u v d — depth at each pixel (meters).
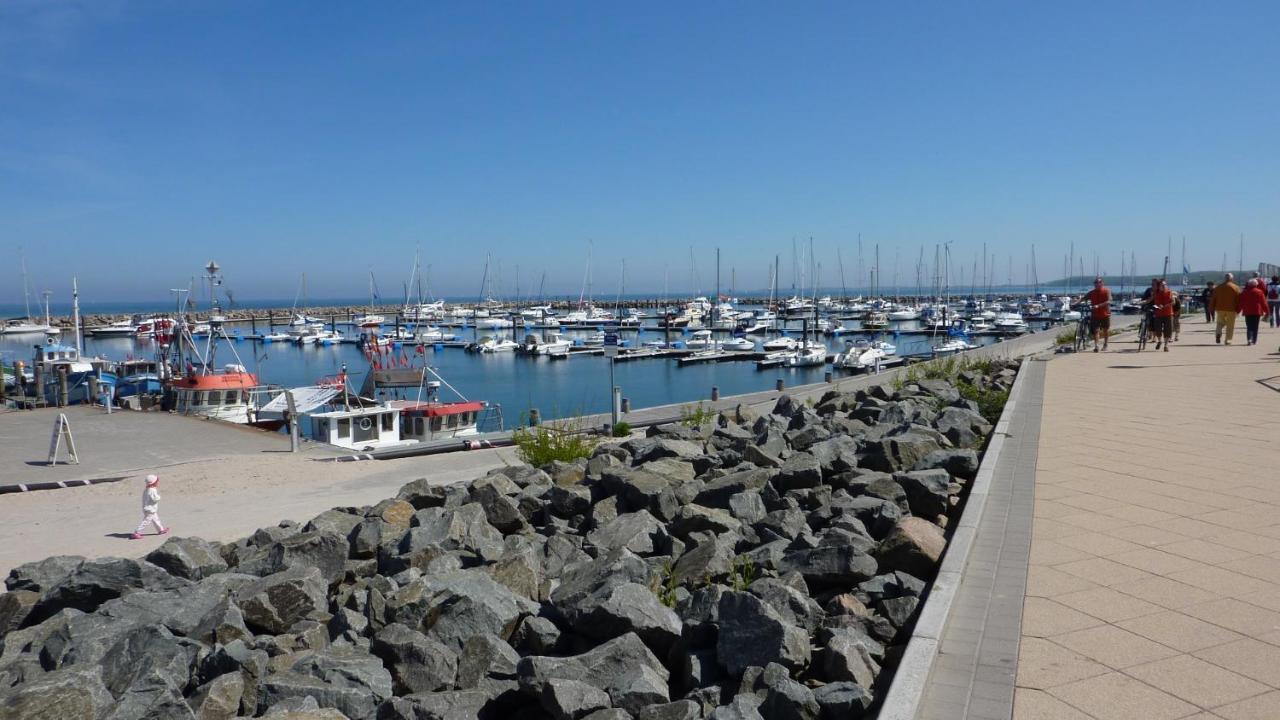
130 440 24.30
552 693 4.77
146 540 11.70
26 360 75.62
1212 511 6.70
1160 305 22.28
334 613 7.02
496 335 116.31
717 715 4.32
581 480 10.85
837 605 5.59
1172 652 4.26
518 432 15.66
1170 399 13.02
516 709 5.29
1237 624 4.57
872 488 7.95
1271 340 23.78
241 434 25.66
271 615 6.62
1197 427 10.50
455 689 5.45
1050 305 140.00
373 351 47.78
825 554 6.24
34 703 4.88
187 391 32.22
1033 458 8.85
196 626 6.48
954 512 7.69
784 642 4.86
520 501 9.59
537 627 5.93
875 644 5.03
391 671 5.60
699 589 6.54
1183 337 26.23
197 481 16.05
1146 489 7.45
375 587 6.90
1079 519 6.58
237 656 5.68
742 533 7.71
